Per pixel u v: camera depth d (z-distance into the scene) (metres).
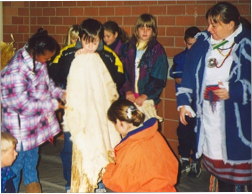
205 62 3.60
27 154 3.67
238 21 3.49
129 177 3.48
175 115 4.93
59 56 3.81
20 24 5.75
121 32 4.83
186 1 4.74
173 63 4.59
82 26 3.67
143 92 4.43
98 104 3.67
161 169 3.50
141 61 4.45
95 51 3.77
